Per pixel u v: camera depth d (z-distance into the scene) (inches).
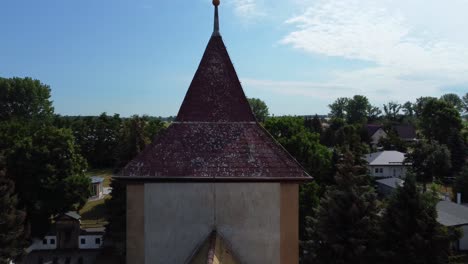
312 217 1380.4
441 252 1059.9
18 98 3779.5
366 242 1151.6
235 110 492.4
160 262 438.6
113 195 1539.1
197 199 440.5
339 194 1202.0
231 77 509.0
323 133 3956.7
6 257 1323.8
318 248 1213.7
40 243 1705.2
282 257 441.4
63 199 1733.5
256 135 475.8
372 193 1210.6
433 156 2620.6
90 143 3747.5
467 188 2030.0
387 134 3922.2
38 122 3585.1
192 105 490.9
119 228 1494.8
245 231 441.4
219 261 364.5
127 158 1614.2
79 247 1706.4
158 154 453.1
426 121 3742.6
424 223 1053.8
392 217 1127.6
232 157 450.6
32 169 1707.7
